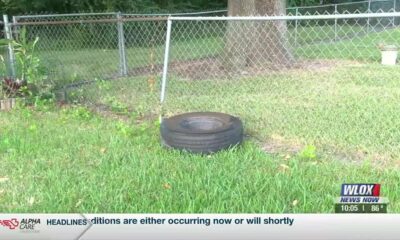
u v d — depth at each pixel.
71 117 6.48
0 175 4.39
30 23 7.81
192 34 14.88
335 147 4.98
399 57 10.69
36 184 4.13
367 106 6.29
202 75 9.71
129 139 5.38
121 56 10.27
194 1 21.84
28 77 7.46
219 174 4.18
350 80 8.21
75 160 4.72
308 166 4.39
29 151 5.00
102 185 4.05
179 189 3.90
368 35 13.59
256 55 10.34
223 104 6.88
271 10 10.45
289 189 3.84
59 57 12.34
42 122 6.27
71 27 15.04
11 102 7.20
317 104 6.55
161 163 4.55
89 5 18.11
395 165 4.44
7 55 8.09
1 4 18.36
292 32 15.12
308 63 10.39
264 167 4.42
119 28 10.20
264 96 7.28
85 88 8.45
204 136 4.73
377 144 4.93
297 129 5.53
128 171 4.37
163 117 6.14
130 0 18.11
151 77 9.11
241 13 10.29
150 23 14.09
